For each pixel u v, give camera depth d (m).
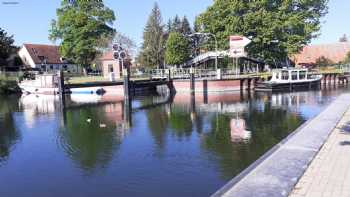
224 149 15.76
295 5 62.34
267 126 21.23
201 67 70.75
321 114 19.11
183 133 19.55
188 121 23.89
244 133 19.22
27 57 90.25
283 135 18.52
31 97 47.94
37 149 16.81
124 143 17.41
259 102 34.88
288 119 23.69
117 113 29.14
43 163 14.40
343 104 23.89
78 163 14.22
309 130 14.47
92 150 16.22
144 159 14.42
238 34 56.53
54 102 39.72
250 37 58.97
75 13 63.53
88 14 65.12
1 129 22.66
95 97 45.19
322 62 89.38
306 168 9.33
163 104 35.34
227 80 47.94
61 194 11.06
